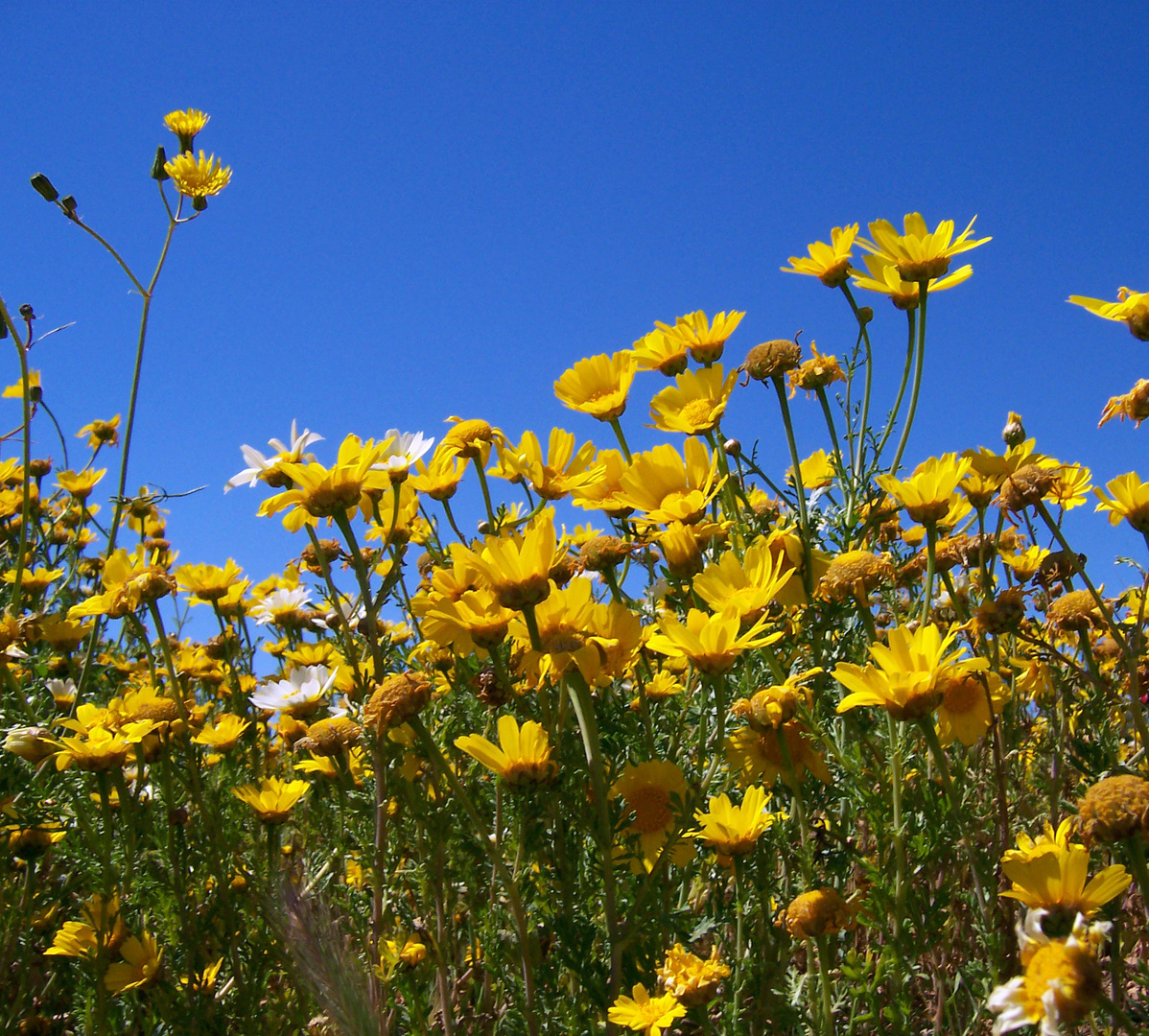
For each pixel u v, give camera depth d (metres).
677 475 0.73
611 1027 0.63
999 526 0.71
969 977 0.64
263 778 0.83
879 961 0.62
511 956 0.67
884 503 0.73
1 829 0.73
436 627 0.67
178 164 0.89
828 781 0.68
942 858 0.67
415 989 0.69
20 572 0.82
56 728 0.79
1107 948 0.64
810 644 0.70
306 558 0.93
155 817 0.76
